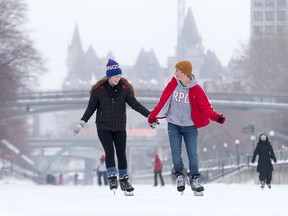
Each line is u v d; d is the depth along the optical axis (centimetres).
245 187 5416
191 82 2383
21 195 2655
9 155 16788
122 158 2459
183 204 1922
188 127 2420
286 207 1838
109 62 2398
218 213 1603
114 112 2405
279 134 16625
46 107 18288
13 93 14025
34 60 14350
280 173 8350
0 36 14162
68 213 1566
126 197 2345
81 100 18162
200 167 16775
